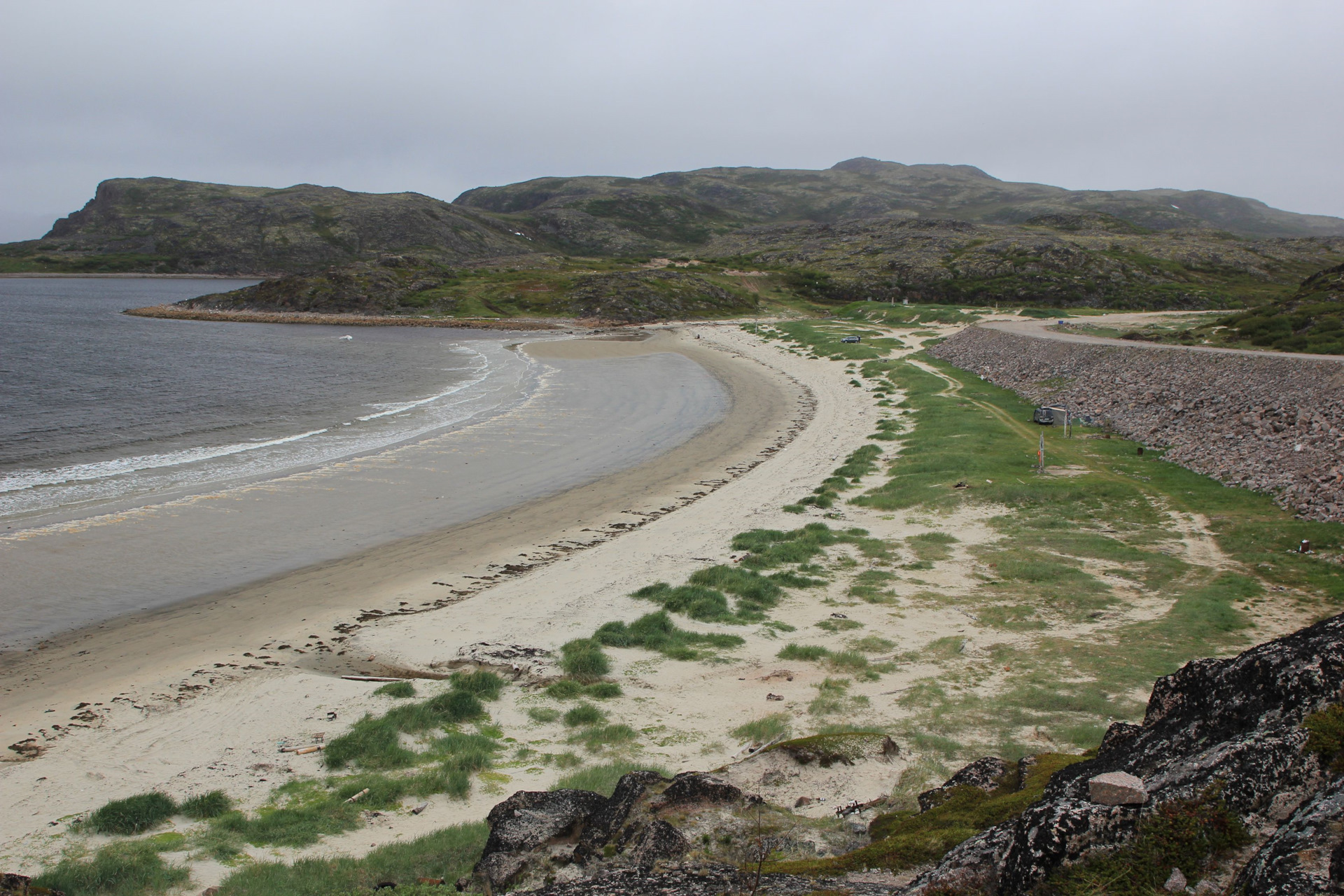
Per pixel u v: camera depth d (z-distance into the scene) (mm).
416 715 14445
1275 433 32281
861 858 7363
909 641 17891
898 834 8117
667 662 17094
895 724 13273
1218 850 5211
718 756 12672
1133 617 18859
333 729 14422
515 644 18375
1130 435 39688
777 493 32406
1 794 12305
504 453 40062
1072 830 5465
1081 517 27172
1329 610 18547
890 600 20594
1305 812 4902
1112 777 5656
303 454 39125
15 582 22688
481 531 28094
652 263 180750
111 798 12117
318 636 19406
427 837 10094
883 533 26625
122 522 28281
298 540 26797
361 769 12867
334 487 33344
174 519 28688
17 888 8359
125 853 10055
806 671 16328
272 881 8992
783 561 23781
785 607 20422
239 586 22859
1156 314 104562
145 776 12883
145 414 49125
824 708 14227
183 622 20359
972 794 8914
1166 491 29156
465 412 51375
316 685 16375
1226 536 24125
